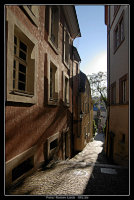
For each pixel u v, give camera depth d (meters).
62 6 5.29
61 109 5.45
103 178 2.64
